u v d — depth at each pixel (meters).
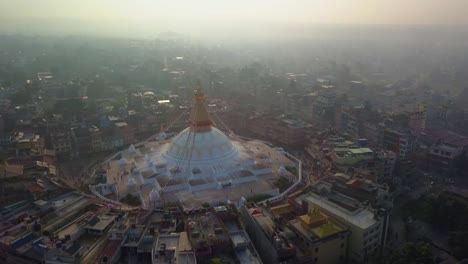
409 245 119.50
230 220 129.50
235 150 198.12
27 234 120.50
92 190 170.88
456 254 129.88
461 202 152.00
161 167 183.25
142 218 130.12
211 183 171.25
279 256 109.50
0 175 157.50
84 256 112.19
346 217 130.12
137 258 113.25
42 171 173.00
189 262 104.25
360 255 123.12
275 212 140.38
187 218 128.38
